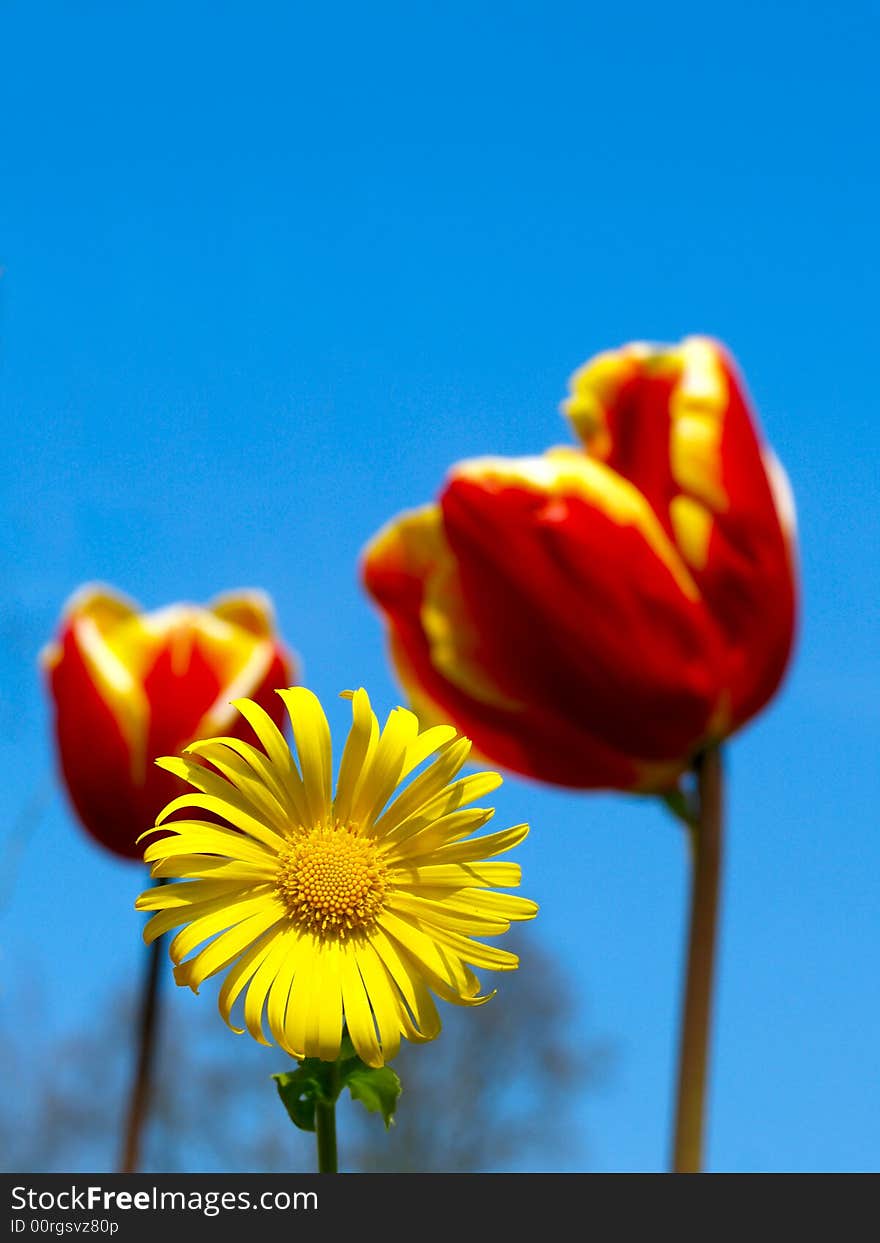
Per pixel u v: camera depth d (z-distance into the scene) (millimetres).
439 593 564
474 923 444
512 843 450
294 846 445
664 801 561
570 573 548
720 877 536
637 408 570
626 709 551
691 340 569
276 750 449
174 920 440
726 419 556
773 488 562
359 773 449
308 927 441
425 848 448
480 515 554
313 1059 448
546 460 562
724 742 559
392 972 439
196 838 443
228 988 436
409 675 578
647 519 554
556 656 553
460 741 454
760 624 553
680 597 550
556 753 563
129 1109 610
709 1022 505
